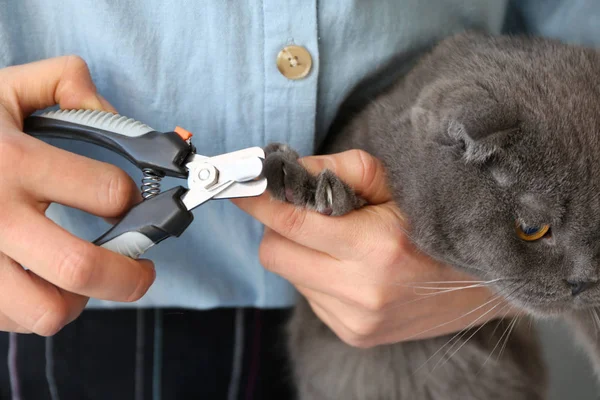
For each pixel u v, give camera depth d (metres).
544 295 0.34
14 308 0.27
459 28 0.38
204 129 0.34
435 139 0.33
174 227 0.27
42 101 0.30
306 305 0.42
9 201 0.26
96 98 0.30
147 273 0.27
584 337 0.40
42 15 0.32
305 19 0.31
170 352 0.40
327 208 0.31
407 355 0.43
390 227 0.32
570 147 0.31
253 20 0.31
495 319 0.42
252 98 0.33
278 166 0.31
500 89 0.33
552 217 0.32
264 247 0.34
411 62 0.37
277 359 0.42
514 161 0.31
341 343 0.43
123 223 0.27
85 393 0.39
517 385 0.44
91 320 0.39
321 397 0.44
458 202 0.33
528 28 0.41
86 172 0.27
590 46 0.36
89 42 0.32
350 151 0.33
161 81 0.33
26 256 0.26
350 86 0.35
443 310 0.35
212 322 0.40
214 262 0.38
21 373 0.38
